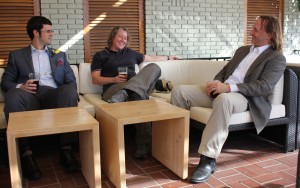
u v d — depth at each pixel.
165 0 4.30
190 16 4.48
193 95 2.51
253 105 2.32
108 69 2.98
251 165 2.29
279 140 2.62
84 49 4.02
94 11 4.00
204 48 4.66
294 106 2.53
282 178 2.07
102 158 2.19
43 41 2.69
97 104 2.38
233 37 4.84
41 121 1.82
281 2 5.13
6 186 2.02
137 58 3.19
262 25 2.43
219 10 4.66
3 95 2.81
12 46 3.70
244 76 2.46
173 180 2.05
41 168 2.31
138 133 2.40
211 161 2.08
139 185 1.98
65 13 3.85
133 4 4.18
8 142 1.62
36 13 3.75
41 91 2.61
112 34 3.00
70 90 2.41
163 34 4.37
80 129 1.75
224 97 2.12
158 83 3.21
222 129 2.09
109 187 1.97
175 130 2.09
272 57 2.35
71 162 2.20
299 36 5.32
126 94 2.56
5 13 3.62
